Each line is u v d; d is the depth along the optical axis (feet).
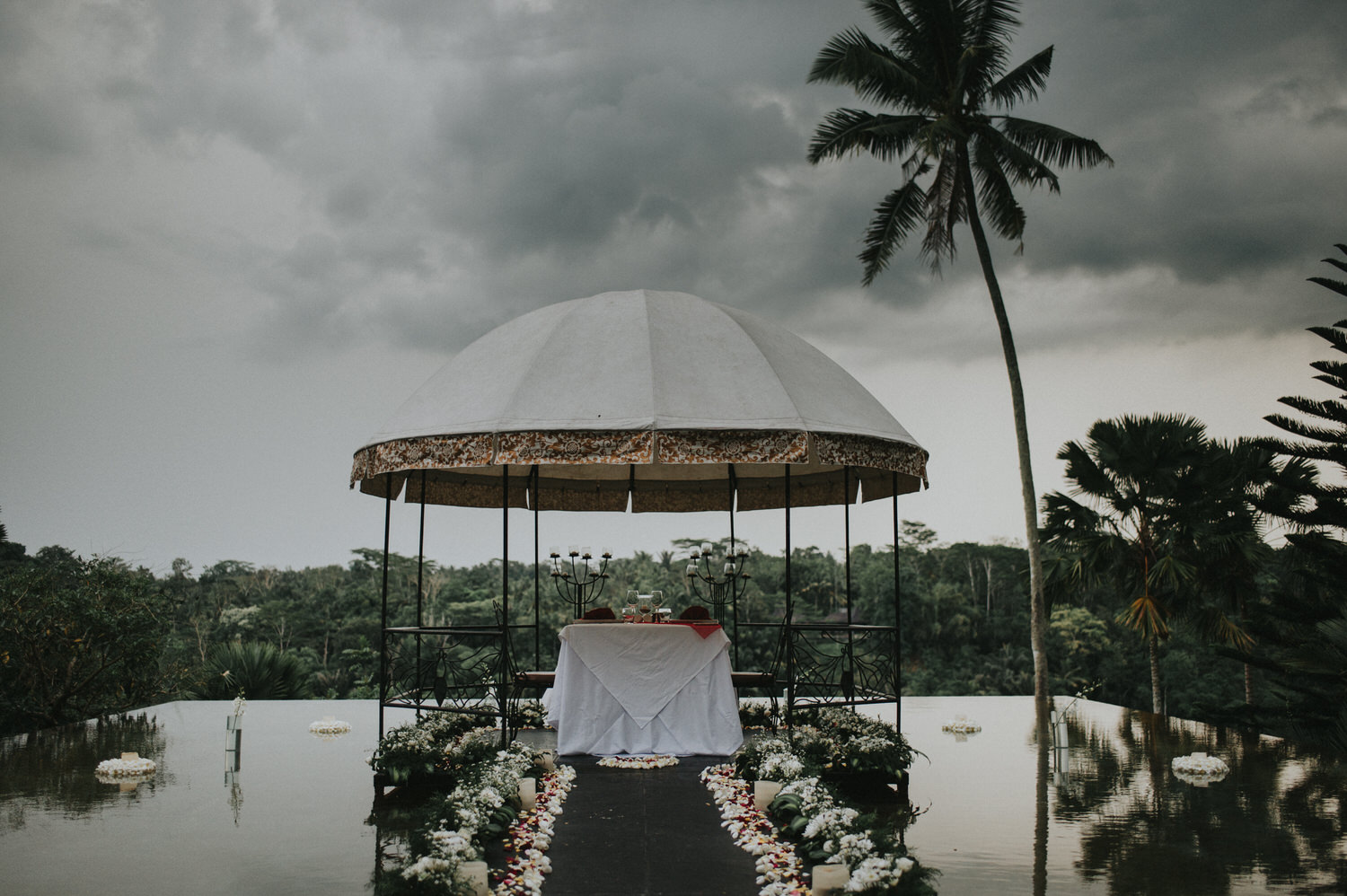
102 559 42.16
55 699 40.16
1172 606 46.52
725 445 20.86
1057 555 50.14
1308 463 41.68
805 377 23.81
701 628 23.95
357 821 17.97
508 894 12.67
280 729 31.99
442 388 23.94
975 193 55.06
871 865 12.10
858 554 208.64
